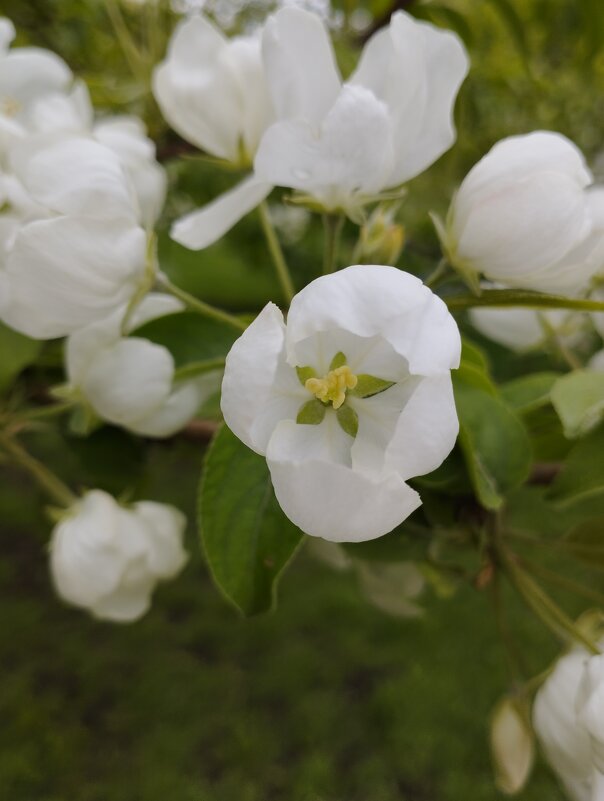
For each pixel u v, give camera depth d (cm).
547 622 14
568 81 47
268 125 16
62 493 17
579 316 18
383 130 12
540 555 55
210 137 16
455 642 60
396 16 12
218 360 15
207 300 26
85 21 32
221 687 57
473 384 14
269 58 13
